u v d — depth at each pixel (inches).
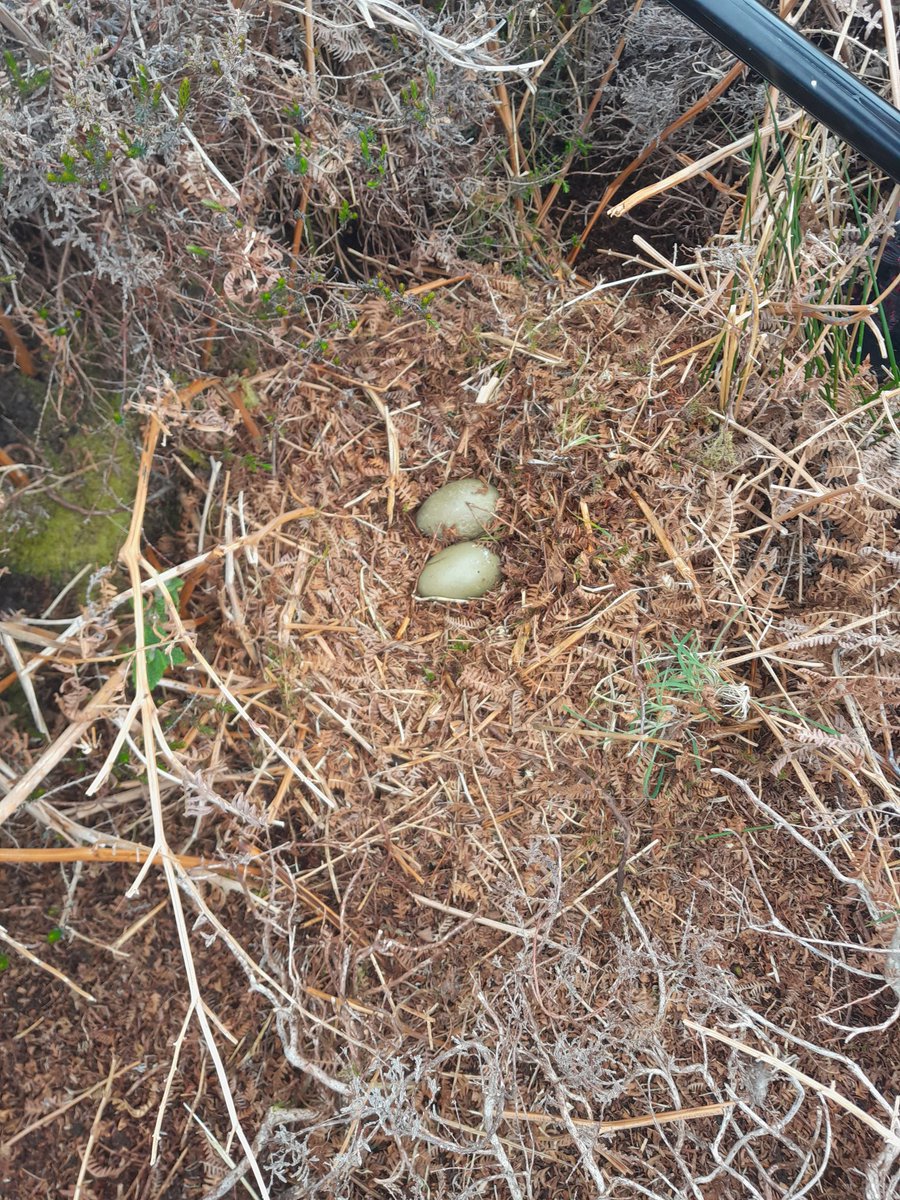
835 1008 29.3
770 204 30.2
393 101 31.2
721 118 34.5
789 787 30.6
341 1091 26.5
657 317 34.7
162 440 32.9
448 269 35.2
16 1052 29.9
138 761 31.4
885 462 29.5
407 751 32.2
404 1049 29.8
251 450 34.1
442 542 33.5
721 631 30.7
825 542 30.3
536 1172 29.1
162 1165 29.3
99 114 25.2
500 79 32.2
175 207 29.1
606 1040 29.2
